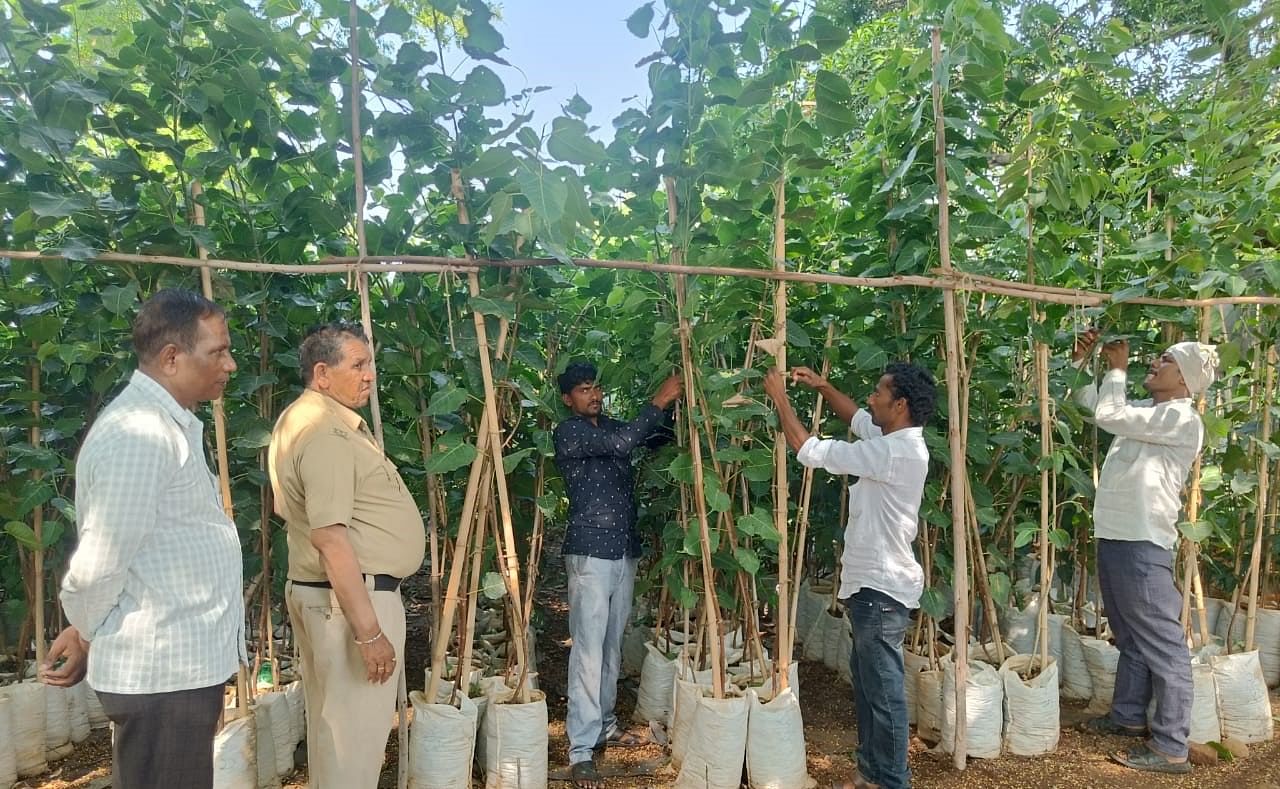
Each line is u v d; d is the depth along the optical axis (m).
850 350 3.46
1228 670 3.11
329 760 2.09
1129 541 2.92
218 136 2.61
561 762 2.97
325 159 2.69
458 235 2.59
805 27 2.49
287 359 2.71
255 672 2.76
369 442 2.19
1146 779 2.79
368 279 2.74
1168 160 3.37
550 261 2.56
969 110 3.02
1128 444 3.00
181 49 2.45
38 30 2.42
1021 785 2.75
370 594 2.10
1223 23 3.16
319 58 2.47
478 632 3.98
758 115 3.15
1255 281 3.13
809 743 3.14
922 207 2.97
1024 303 3.22
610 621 3.01
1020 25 3.08
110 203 2.44
